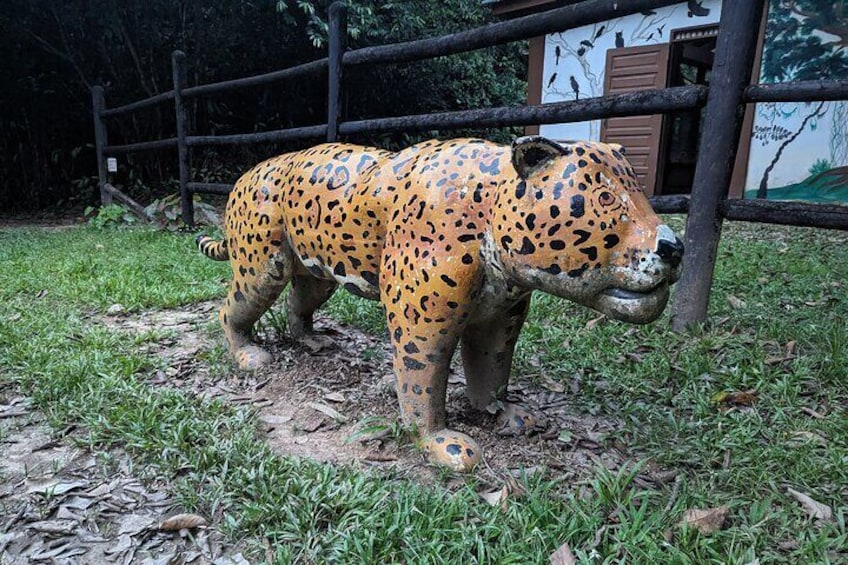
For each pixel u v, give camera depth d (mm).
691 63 9914
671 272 1533
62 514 1680
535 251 1584
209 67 10086
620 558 1490
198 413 2215
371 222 1984
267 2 8797
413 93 11906
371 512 1620
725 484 1813
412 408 1974
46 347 2814
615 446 2092
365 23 9164
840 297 3502
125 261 4906
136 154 10148
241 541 1581
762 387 2396
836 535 1568
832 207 2711
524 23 3256
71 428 2158
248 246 2459
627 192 1562
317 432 2195
